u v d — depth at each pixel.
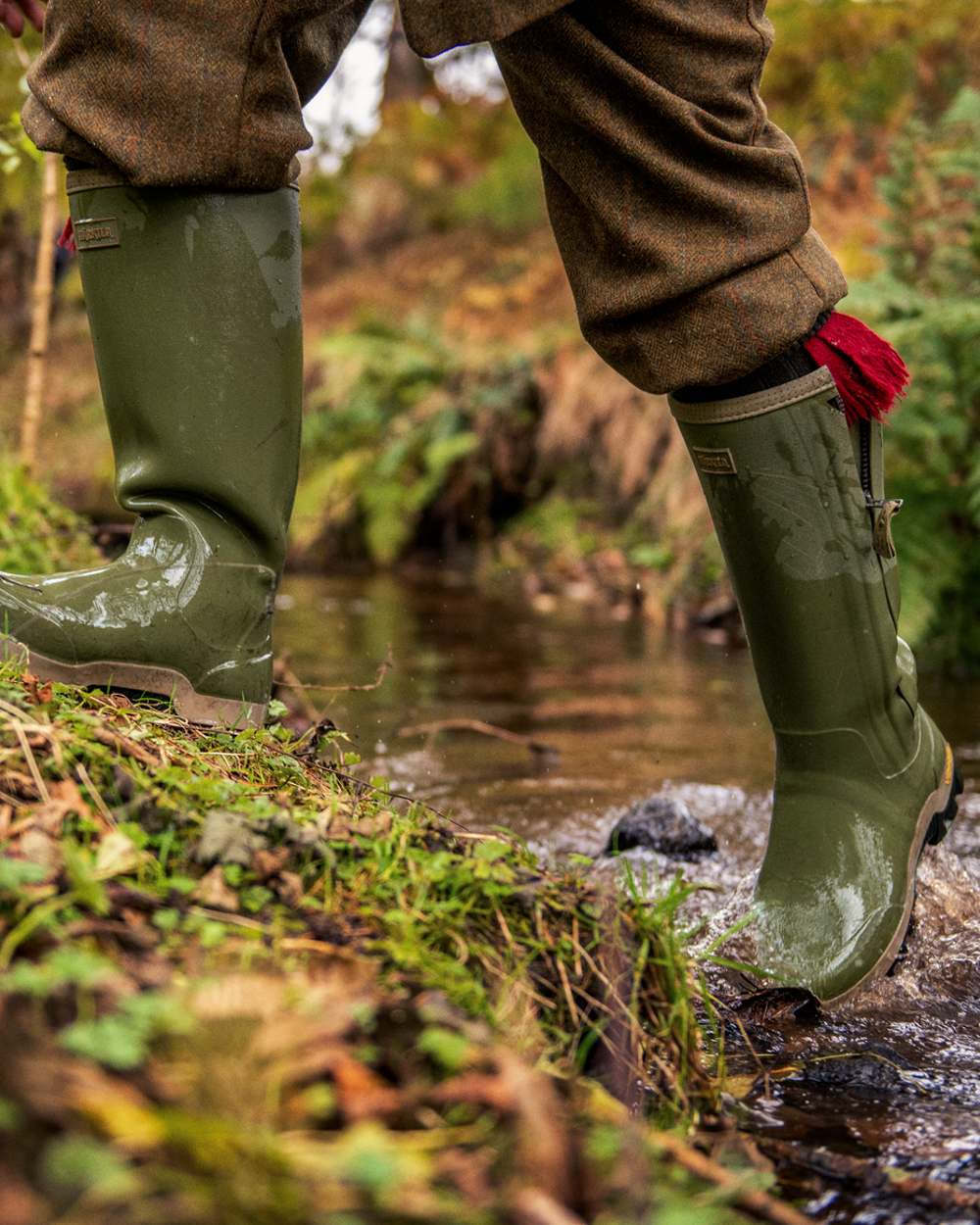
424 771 2.54
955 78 6.16
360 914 1.04
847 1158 0.99
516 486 6.82
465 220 9.55
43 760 1.10
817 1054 1.25
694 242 1.41
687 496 5.42
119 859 1.00
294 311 1.52
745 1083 1.17
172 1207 0.65
